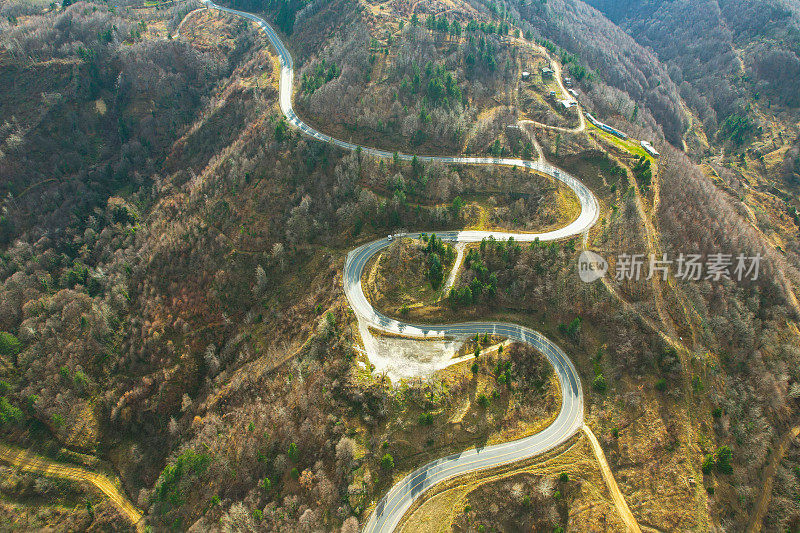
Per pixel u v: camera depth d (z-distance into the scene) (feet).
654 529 262.06
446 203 451.94
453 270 393.09
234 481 297.53
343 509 260.62
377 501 265.75
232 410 334.03
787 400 338.95
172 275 424.87
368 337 350.84
